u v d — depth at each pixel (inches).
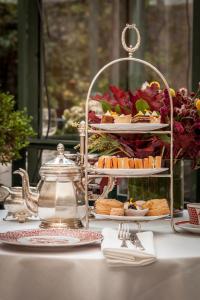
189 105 96.5
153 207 88.6
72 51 236.5
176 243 82.0
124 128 88.7
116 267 71.2
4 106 121.3
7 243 76.2
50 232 83.1
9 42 220.8
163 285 72.3
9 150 121.8
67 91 234.2
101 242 79.3
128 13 208.1
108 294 71.4
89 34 231.6
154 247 77.2
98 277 71.4
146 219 86.8
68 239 79.8
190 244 81.4
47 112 179.5
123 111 97.0
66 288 71.8
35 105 177.2
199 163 98.3
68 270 71.7
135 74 203.3
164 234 88.7
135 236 80.4
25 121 124.9
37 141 159.0
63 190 89.0
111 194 119.5
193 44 145.7
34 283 72.4
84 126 95.4
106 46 226.2
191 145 95.3
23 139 123.1
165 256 73.3
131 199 90.9
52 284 72.0
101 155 96.7
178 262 72.6
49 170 89.5
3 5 223.1
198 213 90.3
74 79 235.8
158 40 205.6
